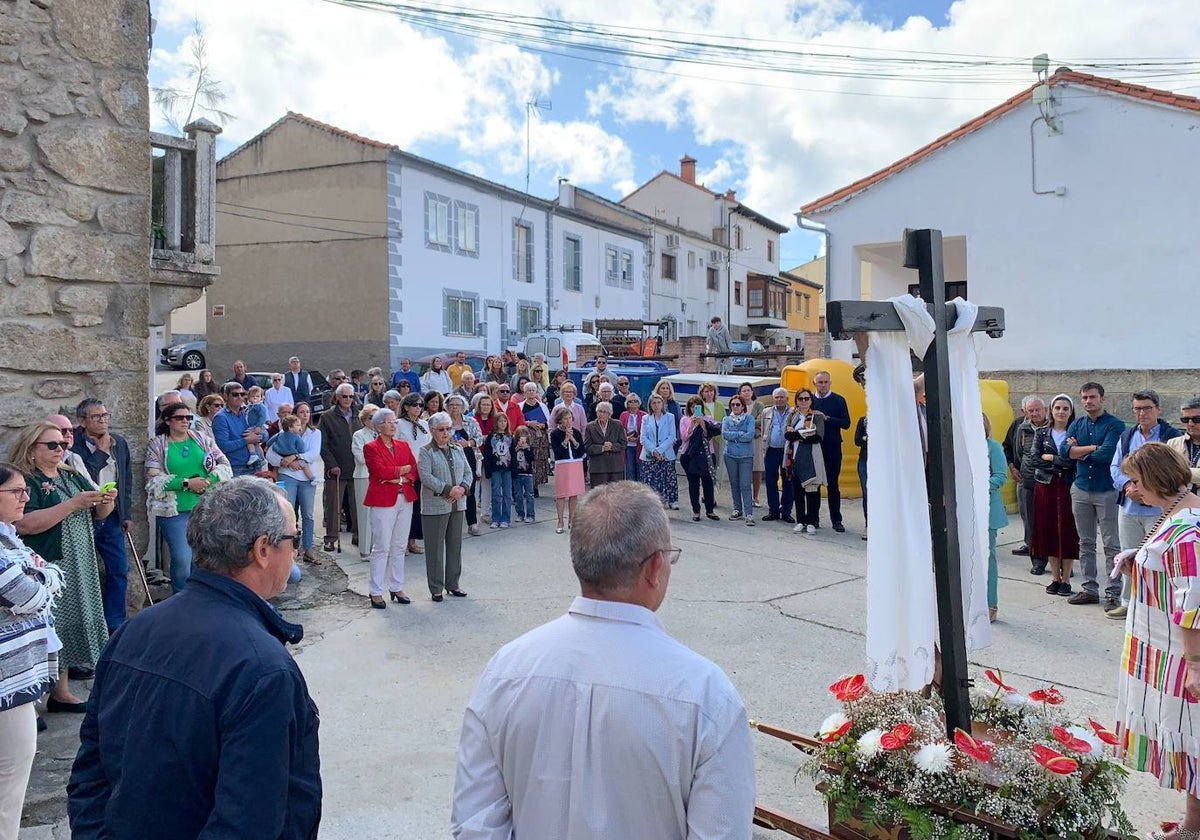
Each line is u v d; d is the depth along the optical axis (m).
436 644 6.49
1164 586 3.43
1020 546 9.86
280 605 7.48
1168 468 3.55
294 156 24.33
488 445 10.77
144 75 6.43
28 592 3.25
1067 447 7.72
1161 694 3.44
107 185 6.24
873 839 3.19
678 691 1.79
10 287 5.82
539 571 8.69
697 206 41.78
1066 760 2.96
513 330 28.11
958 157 13.46
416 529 9.70
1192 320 11.66
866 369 3.20
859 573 8.60
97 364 6.25
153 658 1.96
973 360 3.63
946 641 3.23
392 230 23.41
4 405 5.81
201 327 37.56
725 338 20.75
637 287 35.16
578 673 1.83
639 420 12.14
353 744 4.81
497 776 1.91
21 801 3.31
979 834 2.94
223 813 1.79
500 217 27.53
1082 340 12.53
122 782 1.90
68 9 6.01
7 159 5.77
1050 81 12.55
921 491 3.25
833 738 3.32
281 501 2.21
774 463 11.26
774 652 6.19
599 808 1.76
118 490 5.93
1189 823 3.56
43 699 5.34
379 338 23.48
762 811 3.55
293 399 15.83
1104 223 12.29
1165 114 11.75
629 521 1.92
